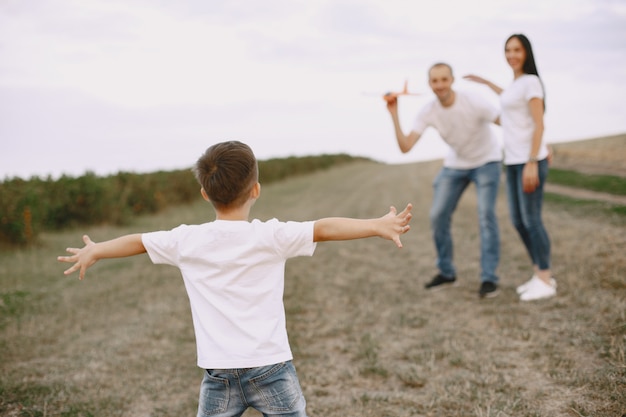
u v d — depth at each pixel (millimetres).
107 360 4129
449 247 5777
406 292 5828
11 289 6543
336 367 3859
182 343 4512
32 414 3211
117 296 6184
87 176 12211
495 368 3609
